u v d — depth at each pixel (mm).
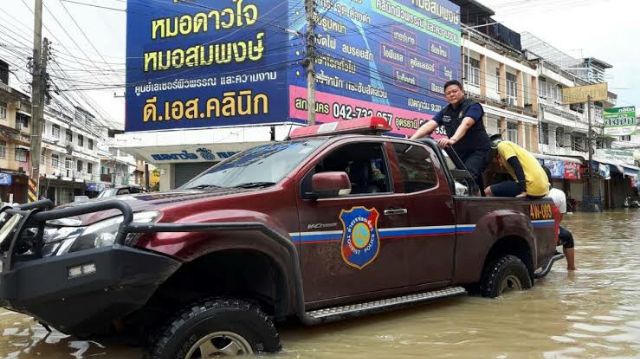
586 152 42312
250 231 3234
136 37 20953
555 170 30469
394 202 4238
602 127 44250
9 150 39938
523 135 34000
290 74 19391
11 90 38250
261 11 19688
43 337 4000
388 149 4410
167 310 3479
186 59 20391
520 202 5535
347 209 3900
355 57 21781
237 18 19906
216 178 4223
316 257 3682
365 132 4484
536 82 35812
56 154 50312
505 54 32688
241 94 19734
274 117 19359
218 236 3107
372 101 22469
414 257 4324
